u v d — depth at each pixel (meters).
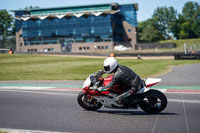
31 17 89.50
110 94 7.53
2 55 56.16
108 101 7.60
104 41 86.44
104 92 7.51
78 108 8.70
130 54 54.97
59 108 8.73
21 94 11.99
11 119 7.36
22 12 95.75
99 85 7.64
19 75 21.41
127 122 6.83
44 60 43.38
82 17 88.81
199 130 6.03
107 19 87.19
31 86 14.87
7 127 6.54
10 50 64.75
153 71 21.83
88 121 7.01
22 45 93.00
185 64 31.09
